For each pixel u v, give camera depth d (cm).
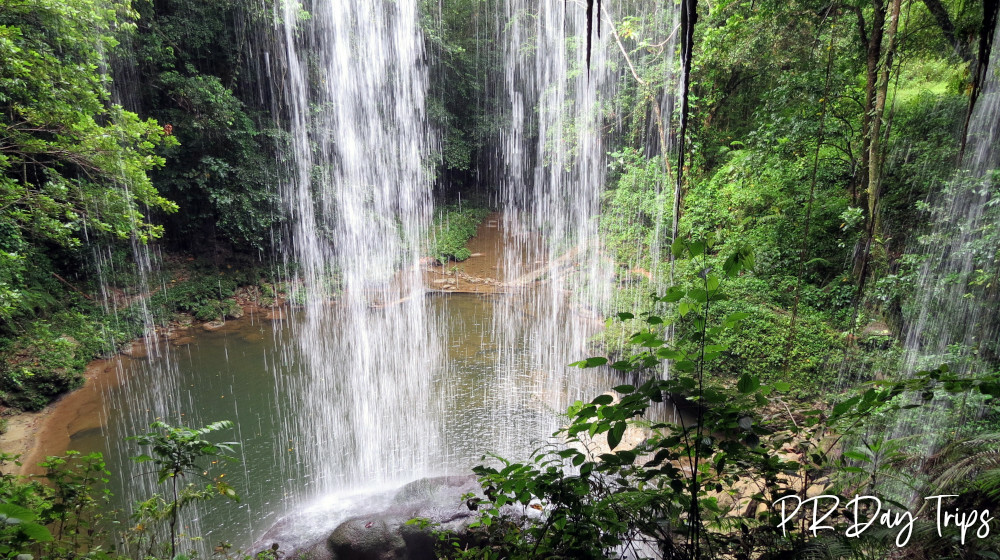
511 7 2594
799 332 815
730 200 1125
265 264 1769
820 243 930
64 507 271
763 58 1043
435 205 2648
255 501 692
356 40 2047
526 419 941
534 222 2633
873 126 777
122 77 1351
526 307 1689
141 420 927
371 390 1080
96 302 1296
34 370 947
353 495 686
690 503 202
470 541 468
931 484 261
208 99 1466
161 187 1492
